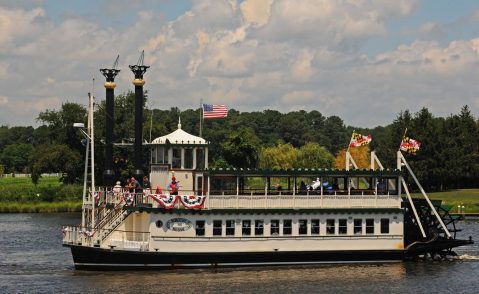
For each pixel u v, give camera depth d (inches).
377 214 2554.1
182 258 2384.4
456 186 7308.1
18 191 5994.1
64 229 2502.5
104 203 2677.2
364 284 2263.8
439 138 6742.1
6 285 2215.8
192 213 2380.7
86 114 6058.1
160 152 2559.1
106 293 2091.5
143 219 2445.9
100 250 2377.0
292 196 2476.6
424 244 2645.2
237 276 2320.4
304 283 2251.5
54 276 2353.6
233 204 2426.2
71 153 6067.9
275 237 2452.0
